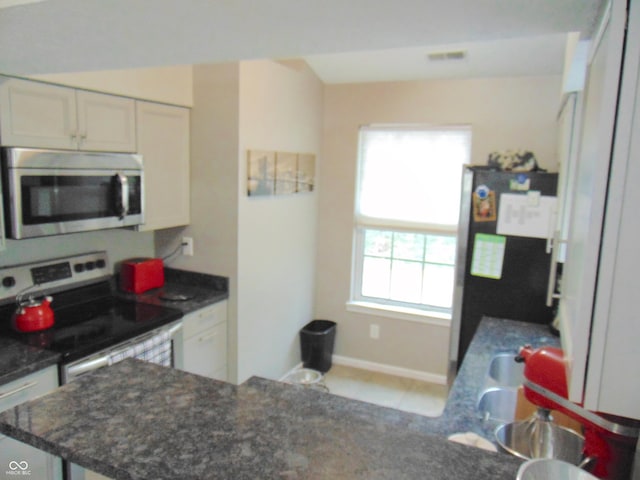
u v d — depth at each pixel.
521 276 2.84
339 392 3.84
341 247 4.20
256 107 3.20
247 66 3.06
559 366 1.37
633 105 0.73
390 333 4.13
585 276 0.79
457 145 3.74
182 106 3.13
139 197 2.84
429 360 4.03
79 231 2.52
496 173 2.82
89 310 2.81
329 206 4.19
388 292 4.18
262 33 1.15
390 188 4.00
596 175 0.76
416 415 1.67
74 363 2.22
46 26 1.12
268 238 3.50
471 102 3.63
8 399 1.97
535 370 1.42
